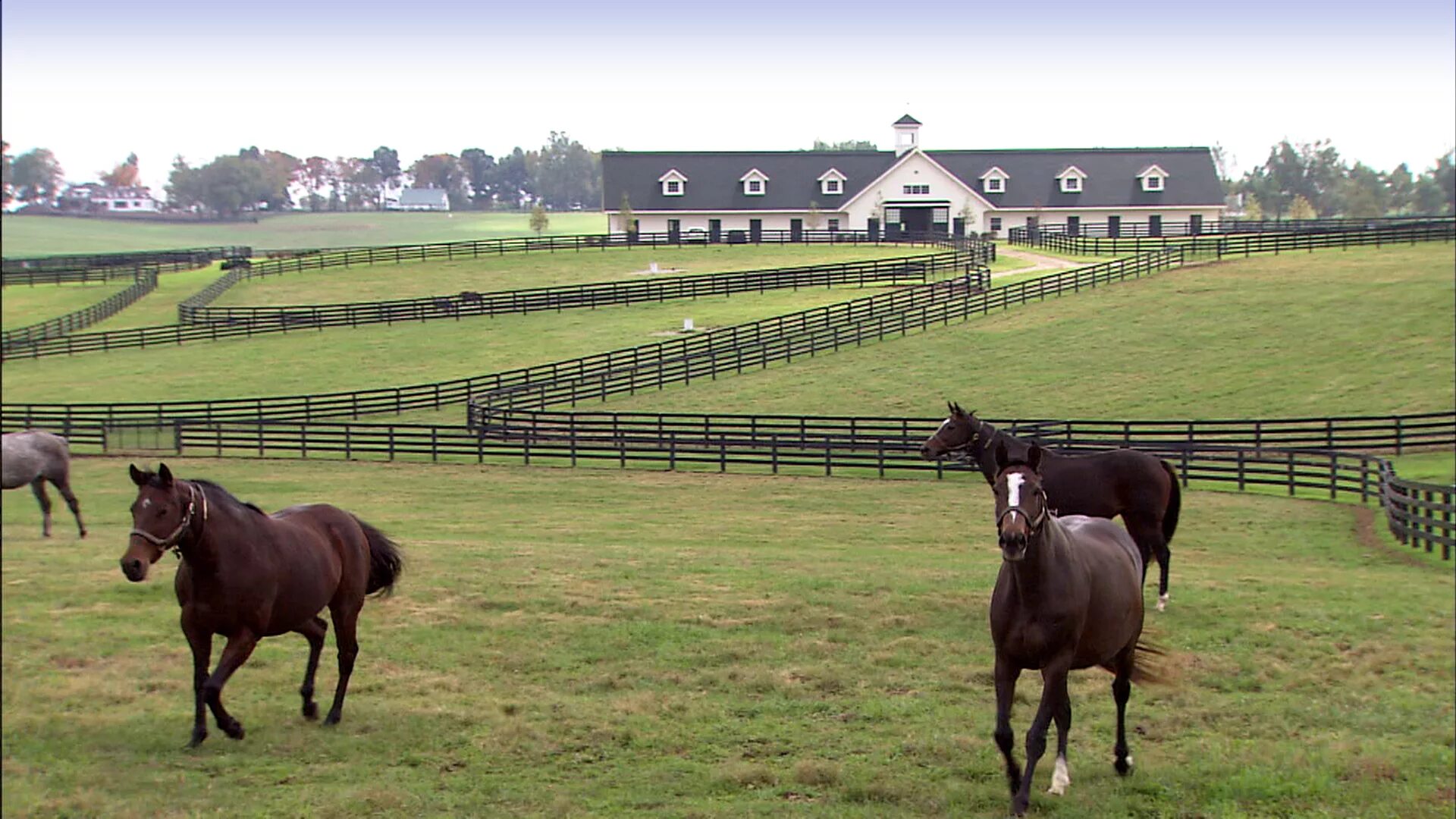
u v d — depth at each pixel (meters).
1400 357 39.06
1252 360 40.16
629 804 7.89
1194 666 11.48
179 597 8.85
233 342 54.88
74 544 18.27
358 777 8.31
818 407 37.12
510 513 23.44
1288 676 11.32
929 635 12.32
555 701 10.10
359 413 39.75
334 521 9.75
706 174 90.12
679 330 51.06
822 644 11.90
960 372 40.91
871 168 90.00
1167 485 13.77
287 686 10.45
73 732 9.11
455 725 9.47
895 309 49.66
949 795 8.02
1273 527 21.36
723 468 29.33
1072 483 13.89
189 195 194.50
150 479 8.39
